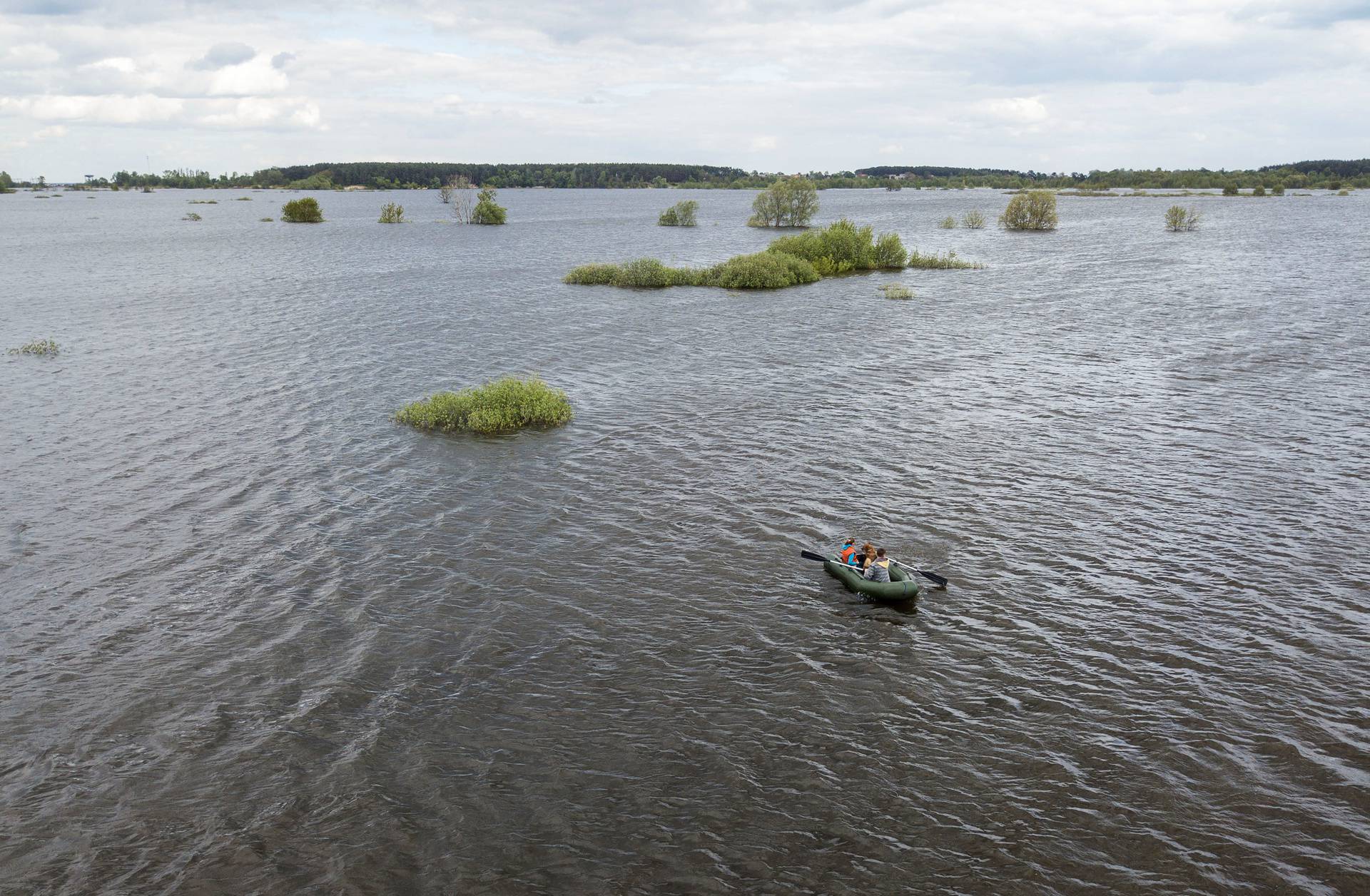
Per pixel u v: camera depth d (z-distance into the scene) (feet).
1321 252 253.85
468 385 116.98
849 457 88.79
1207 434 93.81
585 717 49.62
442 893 37.99
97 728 48.42
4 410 104.32
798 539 71.10
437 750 46.91
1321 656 54.44
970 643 56.75
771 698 51.37
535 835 41.29
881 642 56.95
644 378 120.37
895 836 41.14
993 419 100.22
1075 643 56.49
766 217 385.70
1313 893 37.70
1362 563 65.57
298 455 90.22
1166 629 57.67
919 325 154.92
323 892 38.01
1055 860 39.65
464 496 79.87
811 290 197.57
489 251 288.51
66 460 88.12
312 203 455.63
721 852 40.22
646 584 64.18
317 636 57.36
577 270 212.23
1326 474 82.43
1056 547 69.10
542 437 96.17
